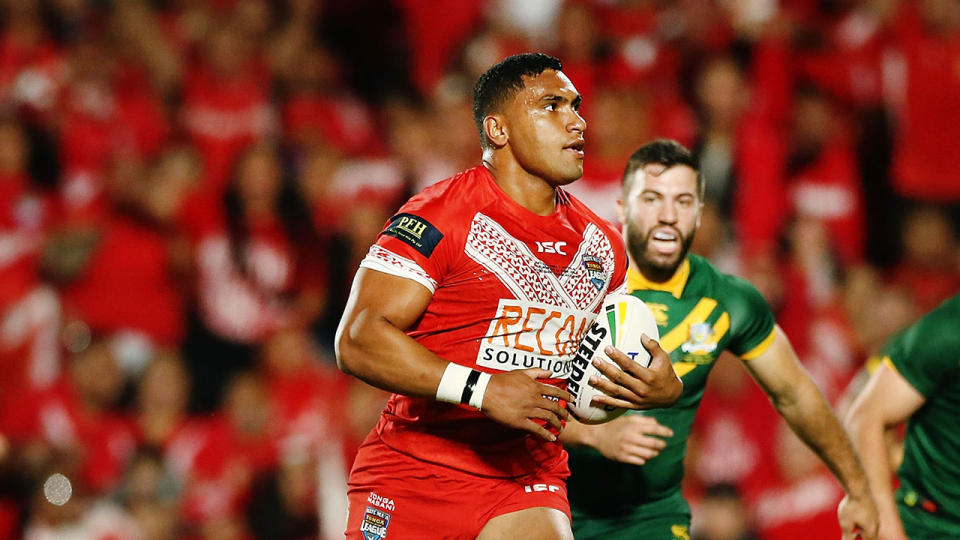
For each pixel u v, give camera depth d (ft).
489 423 25.91
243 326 60.29
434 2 75.20
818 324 58.80
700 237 57.00
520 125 25.27
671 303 31.58
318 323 61.05
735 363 52.70
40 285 59.82
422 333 25.36
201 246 61.62
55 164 66.08
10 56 71.15
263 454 53.11
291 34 71.67
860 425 32.07
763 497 51.26
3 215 63.26
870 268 61.31
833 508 49.93
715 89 61.82
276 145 66.39
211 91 69.00
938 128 65.26
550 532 25.85
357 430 52.44
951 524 32.01
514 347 25.39
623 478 31.22
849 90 66.44
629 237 31.48
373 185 64.03
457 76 70.69
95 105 68.49
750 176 60.80
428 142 67.00
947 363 31.01
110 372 56.03
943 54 65.77
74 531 50.70
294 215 63.62
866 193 66.18
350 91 72.64
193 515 51.47
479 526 26.23
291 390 56.03
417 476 26.25
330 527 51.19
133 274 59.41
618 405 25.68
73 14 73.10
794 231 61.00
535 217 25.66
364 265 24.72
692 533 48.62
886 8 67.72
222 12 73.00
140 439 54.49
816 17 69.82
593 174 59.88
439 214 24.89
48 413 55.52
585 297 25.91
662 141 31.60
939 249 64.59
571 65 65.36
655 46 66.54
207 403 57.98
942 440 31.78
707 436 52.19
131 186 61.31
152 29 71.15
